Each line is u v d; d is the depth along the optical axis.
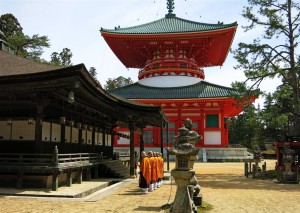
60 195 15.97
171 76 62.91
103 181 22.88
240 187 21.91
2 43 27.56
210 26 62.12
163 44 62.09
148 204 14.48
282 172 25.97
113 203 14.65
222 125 58.03
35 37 65.12
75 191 17.19
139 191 18.91
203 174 32.41
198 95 57.44
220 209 13.53
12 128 20.16
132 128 28.12
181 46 62.72
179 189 11.25
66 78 17.11
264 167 27.58
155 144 58.72
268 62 30.69
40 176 18.16
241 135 88.38
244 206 14.29
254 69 30.95
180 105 58.91
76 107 24.22
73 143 25.25
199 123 58.66
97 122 31.72
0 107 20.33
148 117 28.20
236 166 43.97
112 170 26.48
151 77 64.12
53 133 21.75
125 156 39.28
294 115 31.36
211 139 57.75
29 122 19.12
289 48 30.70
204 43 60.47
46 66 23.08
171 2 73.75
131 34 58.88
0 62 22.12
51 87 17.67
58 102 20.91
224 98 55.66
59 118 21.69
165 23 67.81
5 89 17.89
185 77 62.84
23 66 21.70
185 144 11.15
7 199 15.09
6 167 17.45
